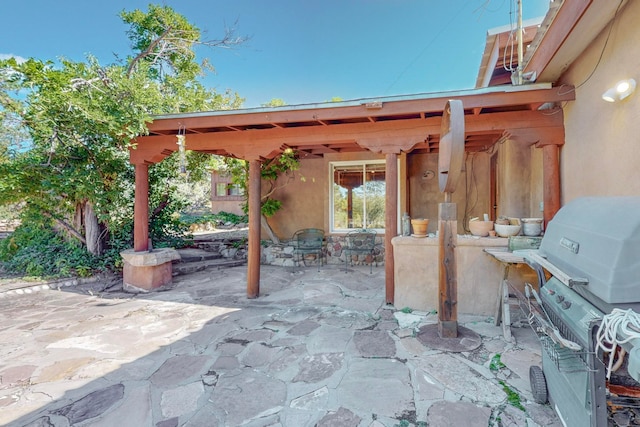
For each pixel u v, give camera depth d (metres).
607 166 2.88
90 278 5.92
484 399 2.20
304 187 7.72
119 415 2.13
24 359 2.93
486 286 3.80
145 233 5.43
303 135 4.45
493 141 5.92
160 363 2.83
